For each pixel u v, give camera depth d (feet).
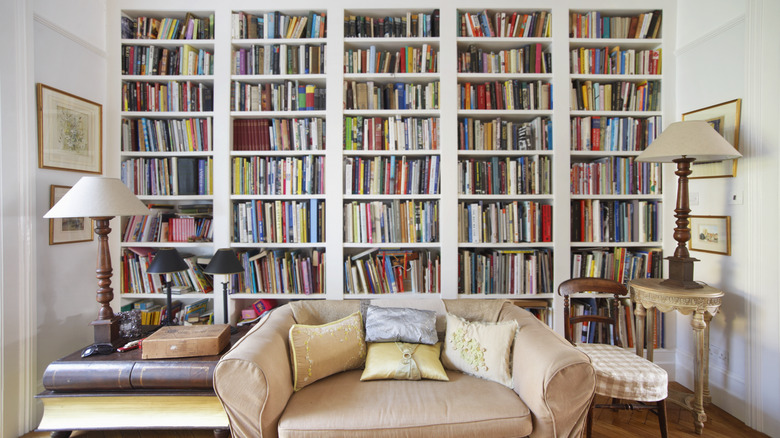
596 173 8.14
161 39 8.06
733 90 6.82
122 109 8.04
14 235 6.09
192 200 8.81
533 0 8.04
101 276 6.23
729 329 6.91
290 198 8.03
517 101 8.16
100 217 6.20
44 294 6.68
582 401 4.50
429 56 8.11
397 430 4.49
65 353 7.10
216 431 5.55
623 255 8.07
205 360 5.64
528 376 4.83
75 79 7.23
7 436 6.00
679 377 8.05
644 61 8.21
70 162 7.10
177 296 8.05
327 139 7.97
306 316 6.42
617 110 8.21
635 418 6.66
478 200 8.68
